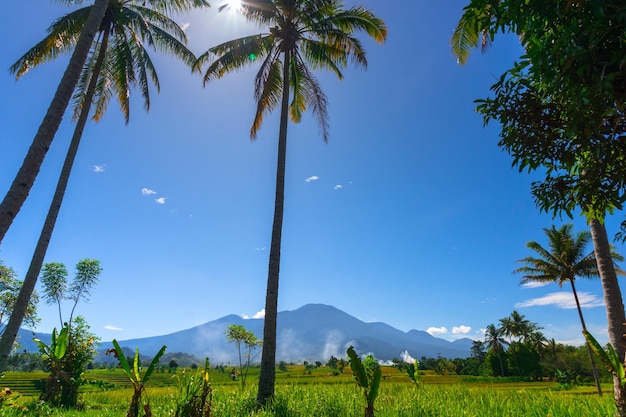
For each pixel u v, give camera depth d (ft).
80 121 44.32
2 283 68.03
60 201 39.75
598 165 11.59
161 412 20.99
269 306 36.42
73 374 49.93
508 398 31.94
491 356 253.03
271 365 34.55
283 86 45.42
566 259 106.73
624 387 15.69
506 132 13.41
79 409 47.85
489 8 11.73
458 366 299.38
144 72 52.54
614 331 27.17
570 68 9.86
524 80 12.34
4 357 31.22
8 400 27.91
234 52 47.16
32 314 73.41
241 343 70.74
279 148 42.37
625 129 10.85
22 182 19.13
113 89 56.80
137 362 18.60
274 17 46.65
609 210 14.84
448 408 27.40
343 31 48.19
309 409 28.53
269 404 30.66
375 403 29.84
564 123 12.14
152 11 52.03
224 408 29.55
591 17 9.15
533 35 11.03
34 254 36.19
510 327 251.60
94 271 74.18
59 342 47.34
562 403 26.43
